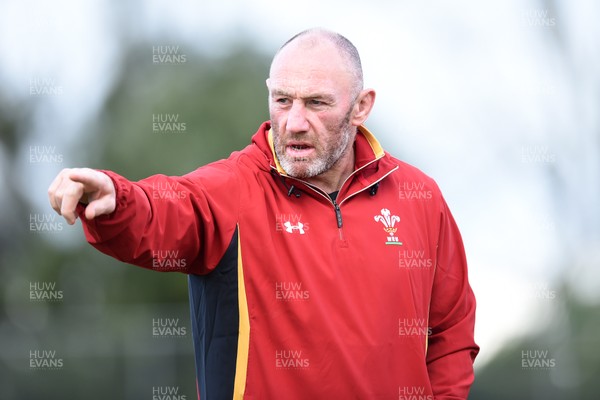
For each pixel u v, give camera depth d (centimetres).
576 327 4147
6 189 5556
